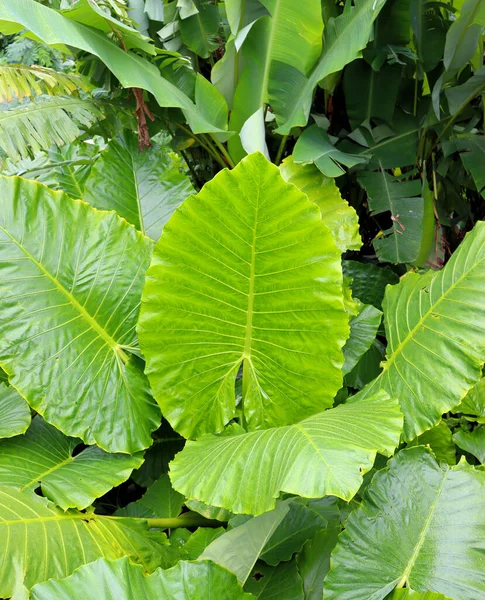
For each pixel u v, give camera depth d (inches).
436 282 58.0
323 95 90.1
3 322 51.5
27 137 62.4
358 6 70.2
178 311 51.2
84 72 75.4
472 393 64.7
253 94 78.2
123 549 47.7
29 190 53.9
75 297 55.1
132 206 72.0
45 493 48.4
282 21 70.9
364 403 50.6
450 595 39.9
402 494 46.6
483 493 45.1
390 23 78.7
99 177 71.8
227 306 51.5
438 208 86.8
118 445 54.5
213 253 48.6
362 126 83.7
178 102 66.5
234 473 43.1
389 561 42.9
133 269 57.9
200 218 46.8
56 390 52.7
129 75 61.7
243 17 75.9
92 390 54.4
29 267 53.1
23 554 40.3
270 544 52.6
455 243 93.1
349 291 67.7
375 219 91.0
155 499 63.1
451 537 43.2
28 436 58.7
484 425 62.2
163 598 37.0
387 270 82.2
